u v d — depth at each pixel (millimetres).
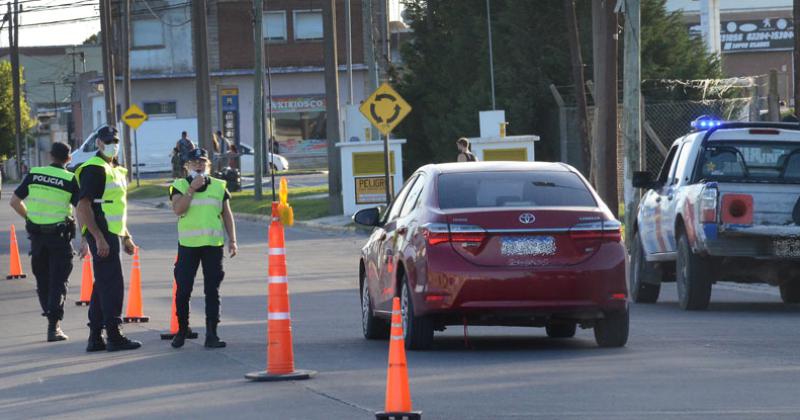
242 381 25172
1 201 126312
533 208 28219
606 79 62625
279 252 25344
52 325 34750
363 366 27141
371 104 70625
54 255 35094
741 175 39812
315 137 174125
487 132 77250
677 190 40406
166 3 170625
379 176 84375
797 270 38438
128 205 115188
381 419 20047
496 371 25672
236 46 171125
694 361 26859
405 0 102562
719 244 37688
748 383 23688
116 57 172250
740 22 183125
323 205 93125
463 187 29234
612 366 26172
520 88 89812
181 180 31234
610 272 28141
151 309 42312
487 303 27875
